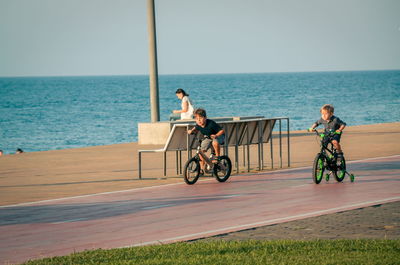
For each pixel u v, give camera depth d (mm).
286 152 33469
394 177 23312
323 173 24766
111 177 25906
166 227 15703
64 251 13664
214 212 17438
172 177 25359
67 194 21859
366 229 14453
